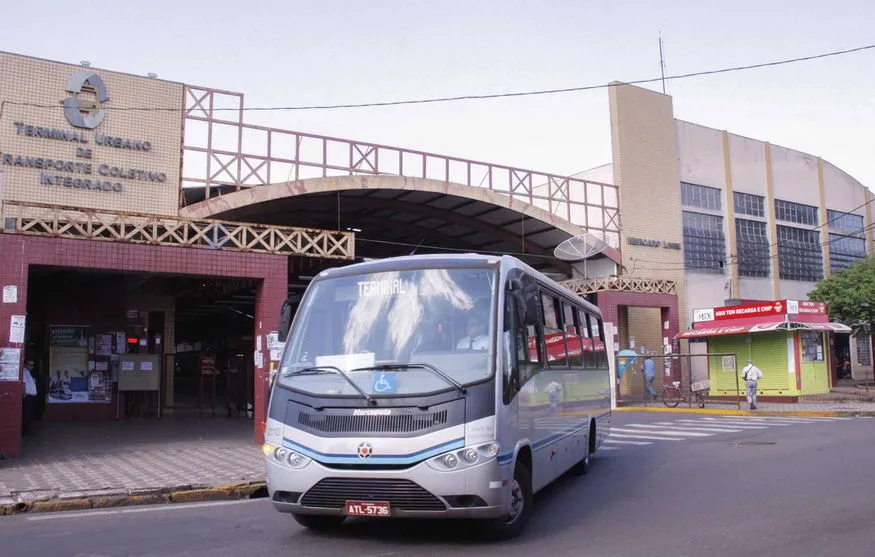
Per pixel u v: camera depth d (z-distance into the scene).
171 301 24.56
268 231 17.09
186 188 23.53
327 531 8.09
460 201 29.27
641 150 35.78
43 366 21.84
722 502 9.27
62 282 22.14
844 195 45.50
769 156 41.47
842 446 14.38
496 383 7.29
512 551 7.07
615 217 34.59
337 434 7.14
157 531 8.32
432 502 6.89
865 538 7.25
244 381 25.16
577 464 12.06
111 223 15.28
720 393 30.70
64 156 21.14
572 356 11.34
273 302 16.73
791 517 8.26
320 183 24.58
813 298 37.53
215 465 13.31
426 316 7.72
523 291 7.96
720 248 38.28
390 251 37.69
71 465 13.31
